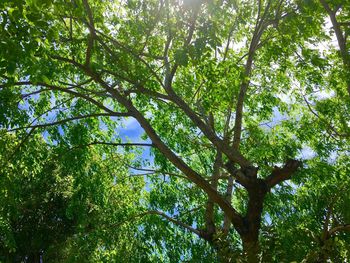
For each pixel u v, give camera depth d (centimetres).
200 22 912
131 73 1036
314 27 1095
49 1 636
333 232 1034
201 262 1286
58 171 2294
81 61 1106
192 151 1594
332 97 1470
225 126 1459
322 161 1402
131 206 1609
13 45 646
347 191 1248
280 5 1101
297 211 1372
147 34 1084
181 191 1574
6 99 1053
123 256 1370
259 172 1410
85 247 1343
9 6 639
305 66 1245
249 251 797
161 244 1461
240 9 1191
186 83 1323
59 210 2416
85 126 1516
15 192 1282
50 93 1473
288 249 1005
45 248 2467
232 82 1059
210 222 1215
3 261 2344
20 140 1186
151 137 1018
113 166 1602
